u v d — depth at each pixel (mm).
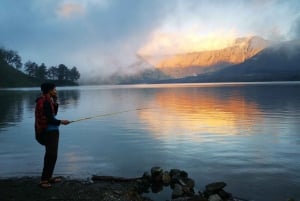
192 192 9289
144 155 13797
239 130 20297
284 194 9195
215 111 32875
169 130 20547
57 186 9430
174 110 34531
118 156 13656
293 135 18344
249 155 13609
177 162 12617
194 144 16000
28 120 27500
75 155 13867
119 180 10148
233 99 52719
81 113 33781
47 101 9164
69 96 75188
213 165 12117
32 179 10219
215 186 8992
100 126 22766
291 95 62000
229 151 14375
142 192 9453
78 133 19781
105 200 8375
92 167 11969
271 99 50938
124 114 30781
